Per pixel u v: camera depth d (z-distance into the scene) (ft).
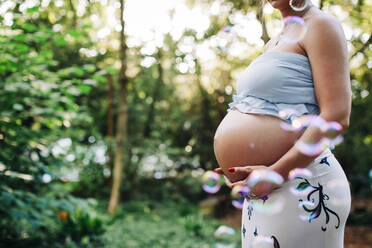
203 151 30.22
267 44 4.04
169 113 32.24
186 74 29.32
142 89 29.01
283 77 3.31
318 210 3.13
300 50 3.34
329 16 3.24
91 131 24.18
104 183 25.50
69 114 10.49
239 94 3.84
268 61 3.46
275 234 3.21
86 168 22.41
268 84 3.37
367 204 24.94
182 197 26.99
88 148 23.16
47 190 11.77
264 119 3.43
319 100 3.11
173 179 28.96
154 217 21.30
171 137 32.42
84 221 13.70
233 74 26.63
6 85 8.82
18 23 8.32
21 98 9.69
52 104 10.07
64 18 18.62
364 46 15.21
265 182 3.15
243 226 3.63
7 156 9.46
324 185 3.19
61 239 12.98
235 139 3.59
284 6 3.59
